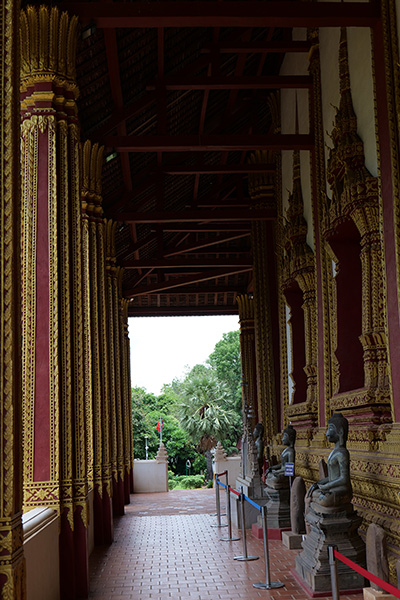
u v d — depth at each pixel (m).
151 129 13.45
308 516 6.84
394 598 4.37
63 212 7.05
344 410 8.71
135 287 20.72
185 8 7.59
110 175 13.36
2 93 4.12
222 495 17.69
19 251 4.16
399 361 7.00
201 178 17.33
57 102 7.20
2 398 3.87
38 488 6.44
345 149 8.50
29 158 7.01
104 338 11.37
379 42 7.69
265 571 6.81
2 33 4.18
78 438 6.89
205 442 37.06
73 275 7.25
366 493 7.40
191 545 9.46
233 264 18.17
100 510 10.13
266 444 14.68
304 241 11.96
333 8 7.70
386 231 7.44
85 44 8.98
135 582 7.21
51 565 6.00
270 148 10.82
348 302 9.36
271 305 15.18
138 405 49.19
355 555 6.26
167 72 11.66
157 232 18.06
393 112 7.35
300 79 10.86
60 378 6.71
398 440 6.78
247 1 7.70
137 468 20.70
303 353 12.90
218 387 38.59
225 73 13.93
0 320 3.95
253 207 15.21
